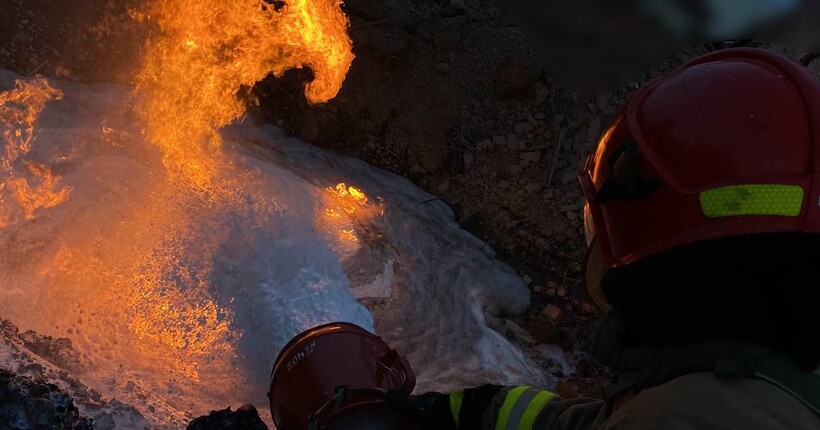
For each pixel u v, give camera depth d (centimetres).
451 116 625
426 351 473
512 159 617
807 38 644
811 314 105
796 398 102
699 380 104
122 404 317
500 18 683
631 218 121
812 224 109
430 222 570
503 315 538
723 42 656
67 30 560
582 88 647
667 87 125
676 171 116
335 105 603
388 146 611
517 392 142
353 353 173
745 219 110
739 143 114
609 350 123
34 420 249
